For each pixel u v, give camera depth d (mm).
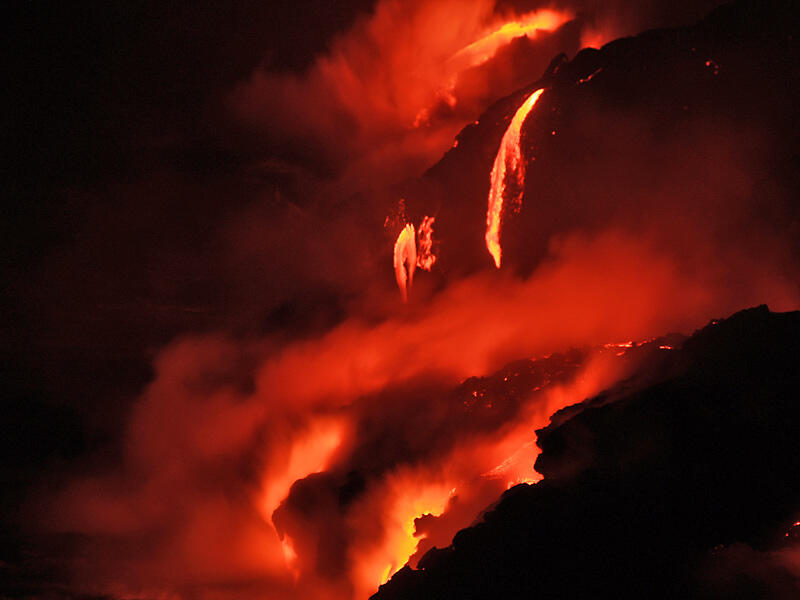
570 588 7371
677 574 7270
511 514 8008
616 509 7793
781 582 7047
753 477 7766
